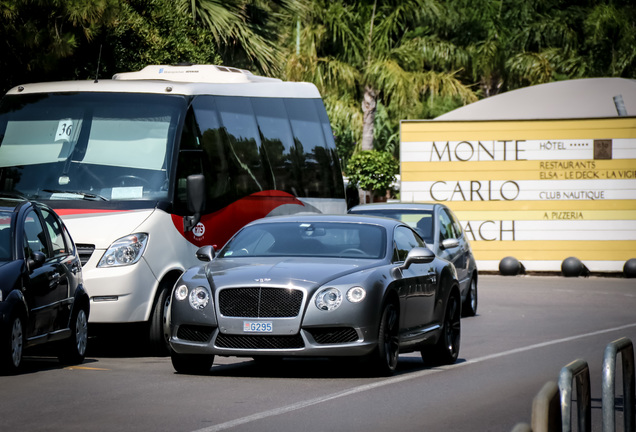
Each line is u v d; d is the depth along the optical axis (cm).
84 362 2962
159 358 3142
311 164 4334
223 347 2539
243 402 2202
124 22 4753
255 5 5875
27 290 2614
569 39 13325
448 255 4384
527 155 7406
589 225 7375
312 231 2855
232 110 3800
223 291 2556
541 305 5112
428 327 2897
